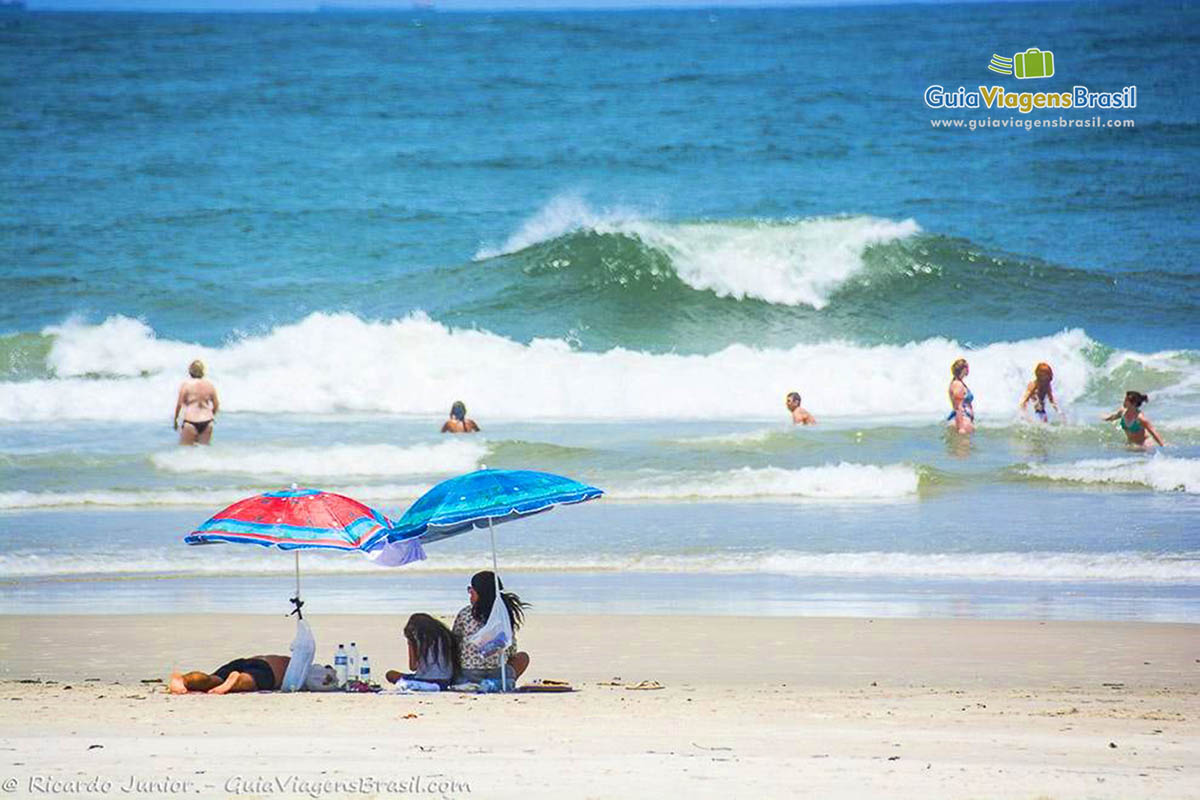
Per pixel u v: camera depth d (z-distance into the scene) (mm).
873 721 23656
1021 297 99312
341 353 80688
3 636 34125
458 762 19672
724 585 40312
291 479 57906
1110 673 29359
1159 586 39469
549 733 22188
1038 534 46406
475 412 74125
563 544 46562
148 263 107188
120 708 24766
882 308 96625
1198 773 19281
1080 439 63656
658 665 30500
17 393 73750
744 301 95875
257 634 34281
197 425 64250
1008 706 25438
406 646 32531
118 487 55875
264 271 105375
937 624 34750
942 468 58250
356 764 19500
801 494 54781
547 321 93000
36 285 101562
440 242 112875
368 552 26453
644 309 95000
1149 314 98188
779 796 17609
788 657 31234
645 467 59094
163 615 36750
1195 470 55781
